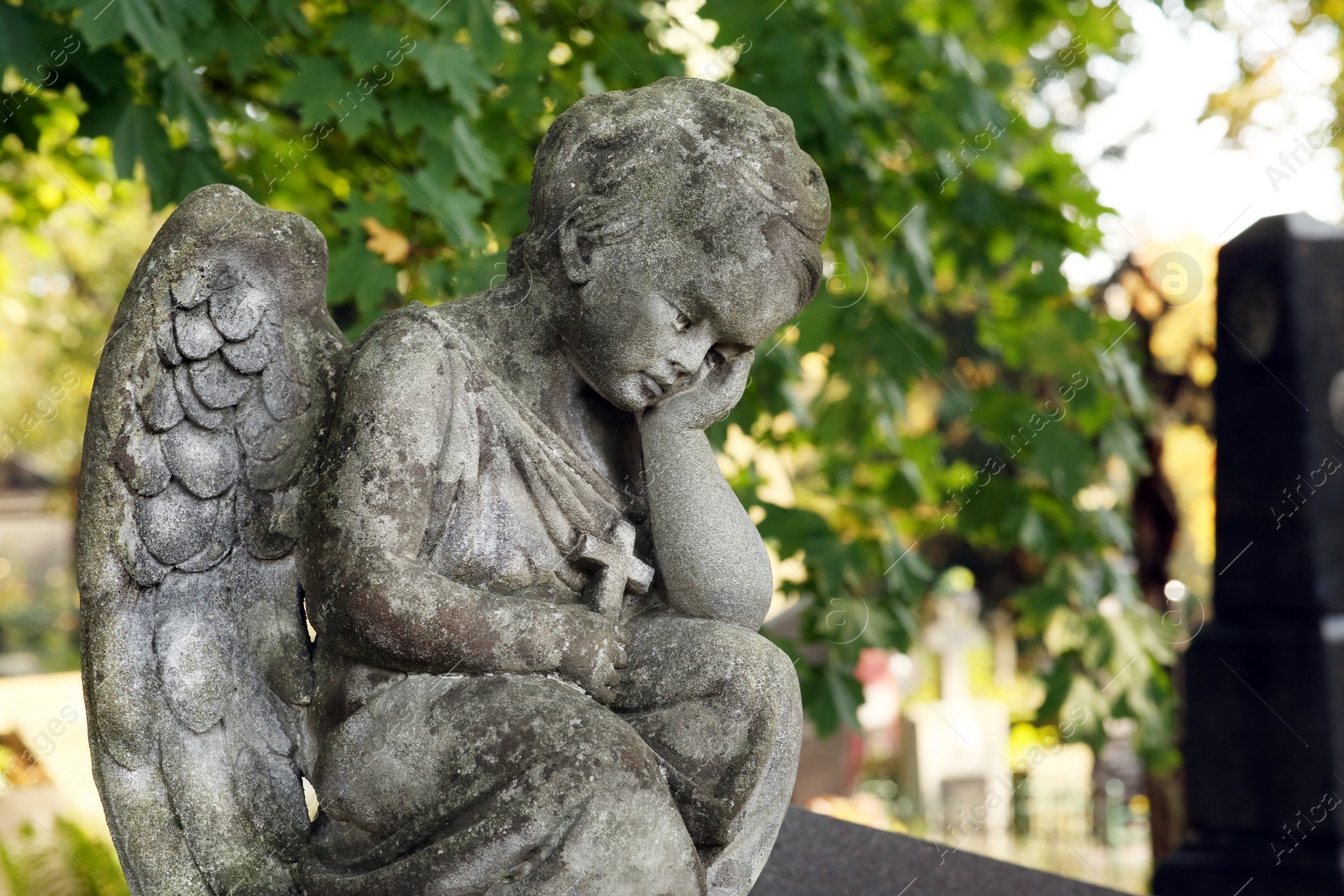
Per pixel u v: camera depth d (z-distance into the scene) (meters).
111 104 3.62
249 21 3.81
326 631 1.94
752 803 2.01
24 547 14.70
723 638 1.98
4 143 4.86
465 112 3.96
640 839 1.76
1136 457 5.31
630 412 2.18
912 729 9.22
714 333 2.03
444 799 1.81
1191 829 4.95
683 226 1.98
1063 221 5.11
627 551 2.10
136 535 2.03
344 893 1.87
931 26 5.82
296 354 2.11
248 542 2.09
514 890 1.74
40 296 9.02
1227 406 4.91
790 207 2.00
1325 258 4.81
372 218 3.83
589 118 2.07
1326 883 4.62
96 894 4.80
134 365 2.01
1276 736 4.78
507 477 2.05
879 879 3.13
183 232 2.03
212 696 2.06
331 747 1.94
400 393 1.95
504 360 2.10
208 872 2.02
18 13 3.46
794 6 4.46
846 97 4.54
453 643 1.87
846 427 4.92
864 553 4.62
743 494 4.62
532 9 4.57
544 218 2.08
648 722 1.96
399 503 1.92
